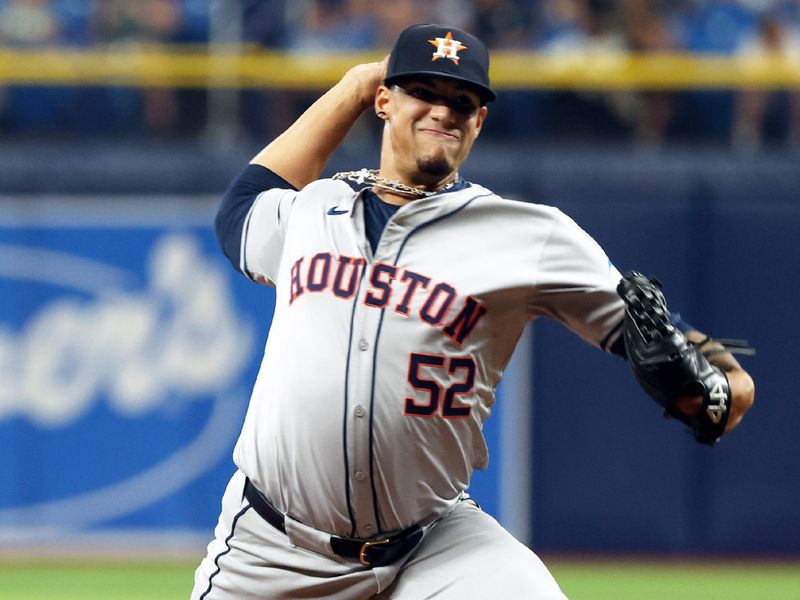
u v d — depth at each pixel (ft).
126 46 123.65
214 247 108.68
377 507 43.70
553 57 120.88
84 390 108.88
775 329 107.76
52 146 112.98
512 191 108.58
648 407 107.86
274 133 120.37
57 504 108.78
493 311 43.75
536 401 108.06
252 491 45.11
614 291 43.42
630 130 119.96
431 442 43.70
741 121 120.16
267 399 44.62
